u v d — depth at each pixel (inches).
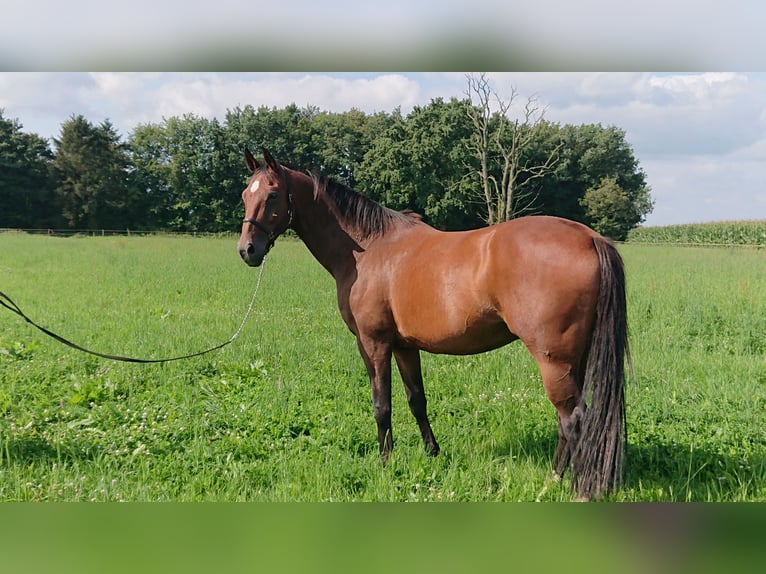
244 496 152.9
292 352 306.7
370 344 185.3
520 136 1195.9
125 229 2046.0
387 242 183.8
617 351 141.4
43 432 199.8
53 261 797.9
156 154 2284.7
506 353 303.4
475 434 197.8
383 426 185.6
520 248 148.5
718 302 435.2
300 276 650.8
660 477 167.0
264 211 187.9
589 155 1659.7
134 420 211.3
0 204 1934.1
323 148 1951.3
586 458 142.7
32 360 287.9
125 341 331.3
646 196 1768.0
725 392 232.1
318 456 178.4
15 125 2117.4
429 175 1493.6
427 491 159.8
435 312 165.0
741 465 167.9
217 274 665.0
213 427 205.9
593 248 145.6
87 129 2074.3
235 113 2004.2
